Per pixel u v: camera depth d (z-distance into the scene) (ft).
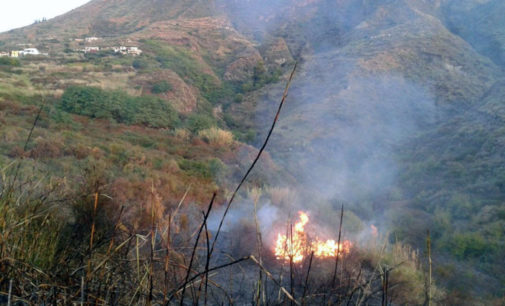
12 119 65.51
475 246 30.68
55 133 59.88
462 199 50.93
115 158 49.57
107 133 85.10
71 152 44.60
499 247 29.68
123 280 5.94
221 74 282.97
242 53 316.81
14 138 46.32
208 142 92.79
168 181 41.09
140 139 84.23
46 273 5.63
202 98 221.25
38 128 62.08
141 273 6.43
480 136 82.89
